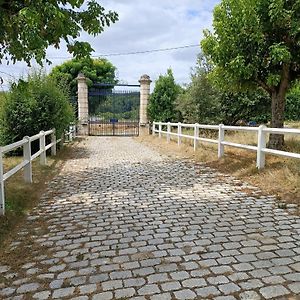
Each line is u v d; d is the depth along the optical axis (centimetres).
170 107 2120
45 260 338
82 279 297
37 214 497
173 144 1366
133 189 633
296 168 647
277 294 264
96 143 1688
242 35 771
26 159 668
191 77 1866
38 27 405
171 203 531
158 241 378
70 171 857
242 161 819
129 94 2292
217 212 479
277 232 396
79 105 2294
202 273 300
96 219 464
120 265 321
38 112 1095
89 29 525
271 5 709
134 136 2173
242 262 320
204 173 774
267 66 796
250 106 1844
